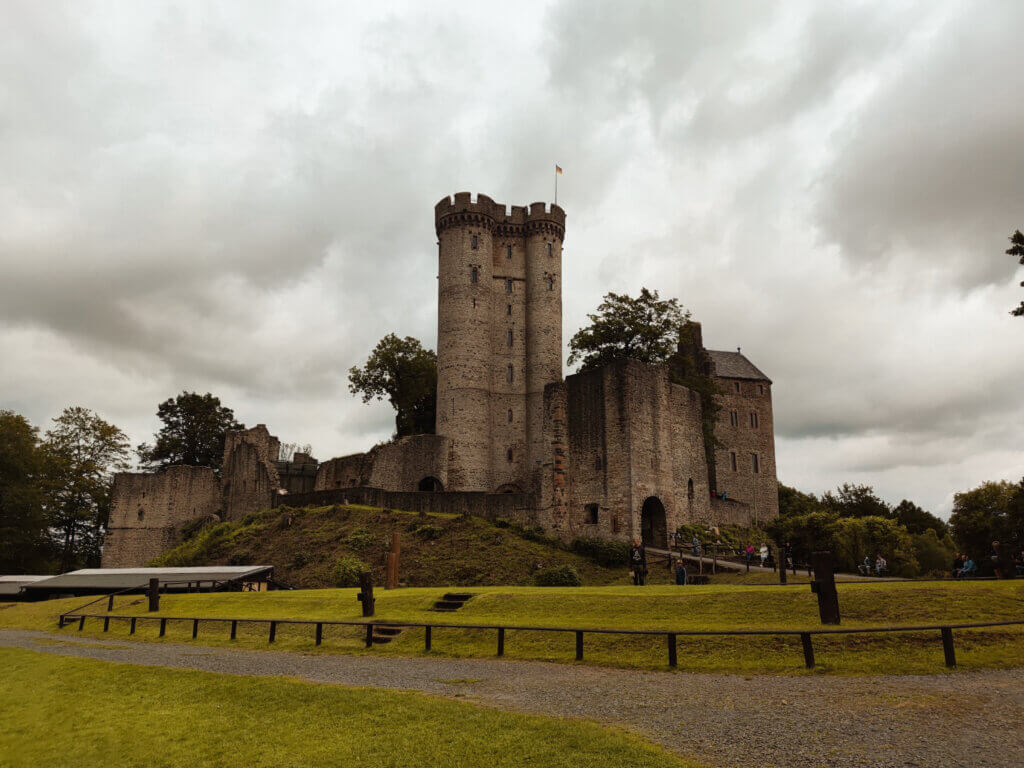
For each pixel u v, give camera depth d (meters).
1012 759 11.24
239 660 21.84
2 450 64.94
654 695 15.55
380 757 12.23
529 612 25.69
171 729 14.46
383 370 80.50
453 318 69.94
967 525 66.75
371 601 27.69
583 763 11.37
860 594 22.50
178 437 92.06
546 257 73.12
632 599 25.16
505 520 52.91
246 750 13.06
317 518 56.66
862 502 88.38
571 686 16.64
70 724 15.38
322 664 20.73
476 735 12.84
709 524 58.44
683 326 64.19
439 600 29.38
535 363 70.88
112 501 78.00
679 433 57.03
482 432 68.00
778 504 78.62
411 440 66.56
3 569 66.69
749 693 15.42
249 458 72.12
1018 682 15.45
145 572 45.88
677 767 11.04
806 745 12.06
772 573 38.00
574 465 53.84
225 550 55.09
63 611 37.50
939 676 16.16
